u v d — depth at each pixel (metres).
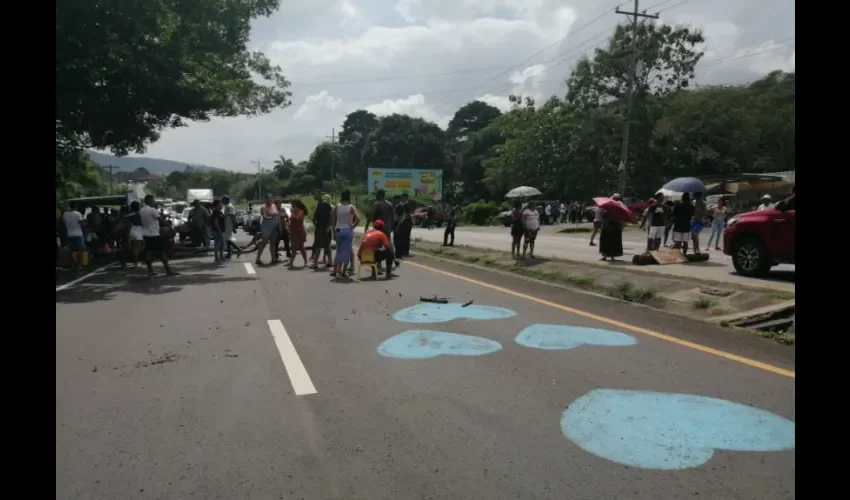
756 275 12.20
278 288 11.75
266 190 107.88
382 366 6.06
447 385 5.41
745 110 52.84
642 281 10.58
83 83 15.44
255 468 3.86
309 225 42.84
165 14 16.17
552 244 24.02
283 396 5.23
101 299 10.89
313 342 7.14
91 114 17.06
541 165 51.25
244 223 40.53
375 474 3.74
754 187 43.50
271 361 6.35
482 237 31.89
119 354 6.76
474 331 7.54
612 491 3.47
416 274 13.64
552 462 3.85
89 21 14.60
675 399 4.93
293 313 9.02
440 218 50.38
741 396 4.97
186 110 19.23
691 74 43.91
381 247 13.02
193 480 3.71
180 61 17.38
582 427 4.40
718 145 51.88
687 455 3.91
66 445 4.25
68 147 20.02
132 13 15.04
